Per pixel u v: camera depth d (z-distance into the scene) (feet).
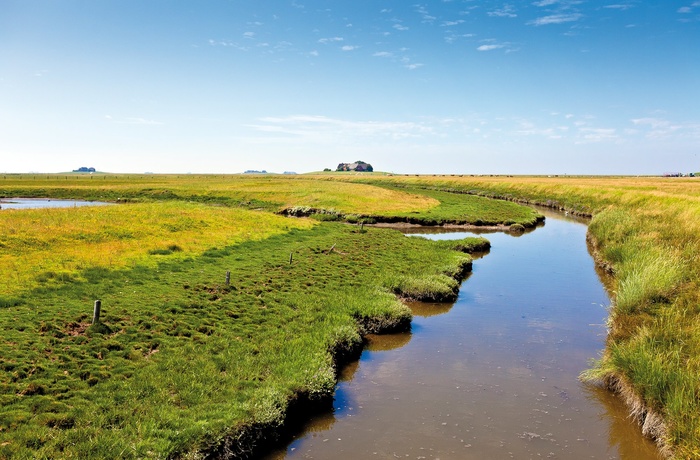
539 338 69.00
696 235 101.40
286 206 241.55
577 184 346.33
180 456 35.88
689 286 65.67
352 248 128.16
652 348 48.57
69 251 93.09
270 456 40.22
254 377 48.62
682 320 54.49
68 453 34.32
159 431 37.60
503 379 55.47
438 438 43.06
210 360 51.78
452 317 78.89
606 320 74.13
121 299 69.62
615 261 109.19
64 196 309.83
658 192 223.51
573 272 114.21
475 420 46.26
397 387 53.42
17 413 38.60
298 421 46.01
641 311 61.31
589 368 58.13
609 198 245.86
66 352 50.72
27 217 119.03
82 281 76.43
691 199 167.84
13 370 45.57
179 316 64.64
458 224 208.03
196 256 103.45
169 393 44.34
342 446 41.81
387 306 75.10
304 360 52.95
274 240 131.85
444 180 493.77
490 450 41.22
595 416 47.06
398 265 108.06
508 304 86.58
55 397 41.91
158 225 128.26
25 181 424.46
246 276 90.27
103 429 37.58
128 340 55.52
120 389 44.19
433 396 51.24
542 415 47.26
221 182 386.93
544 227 205.05
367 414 47.37
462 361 60.75
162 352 53.26
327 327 63.87
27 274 75.72
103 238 107.65
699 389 39.32
